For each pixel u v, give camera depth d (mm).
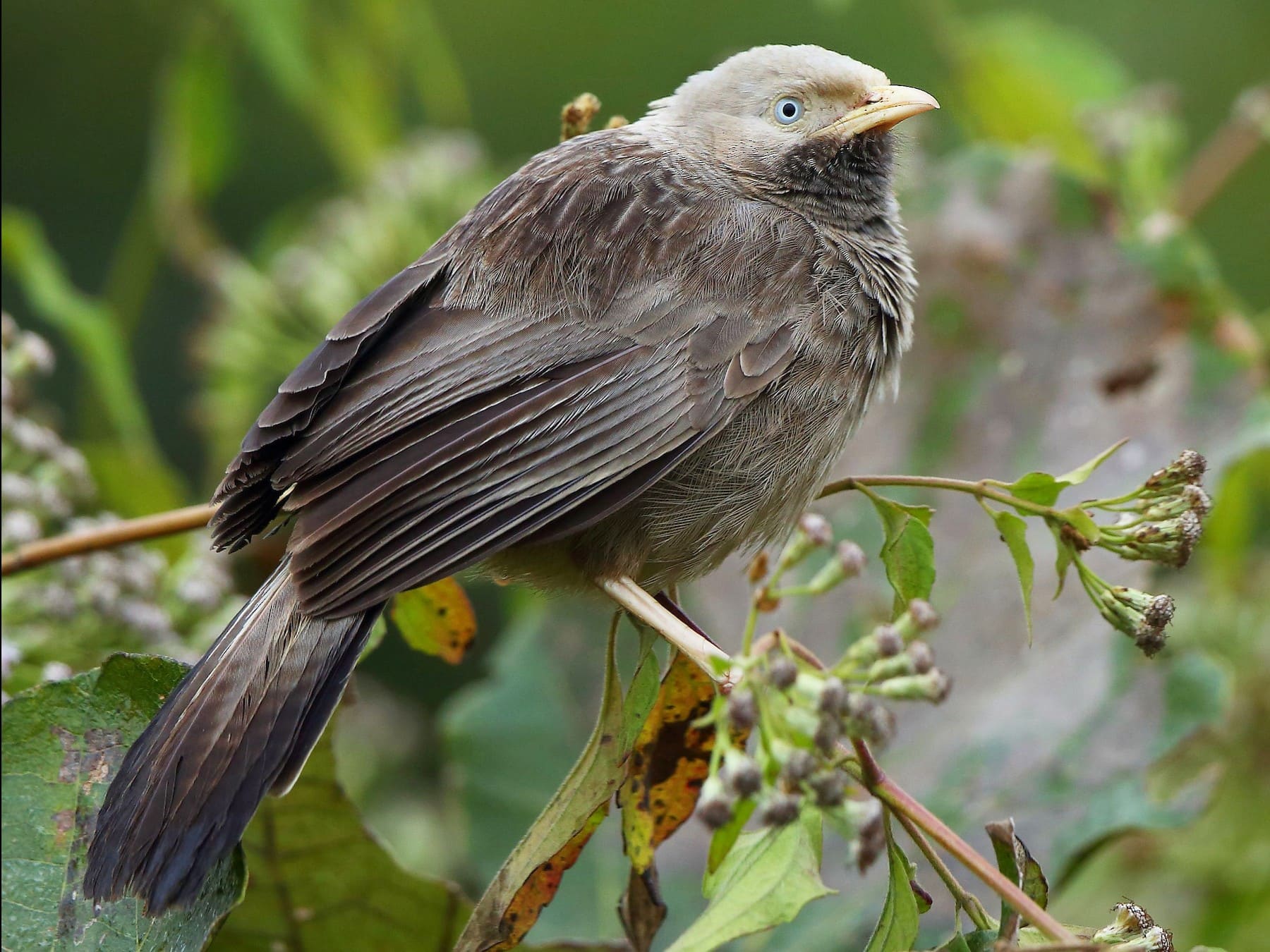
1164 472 7164
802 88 9672
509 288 8633
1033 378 11594
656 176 9234
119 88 20391
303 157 20078
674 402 8641
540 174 9156
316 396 8117
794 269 9031
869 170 9703
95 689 7363
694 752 7781
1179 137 13672
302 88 13664
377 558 7922
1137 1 19312
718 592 11562
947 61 14148
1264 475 12281
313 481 8133
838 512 11539
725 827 6934
